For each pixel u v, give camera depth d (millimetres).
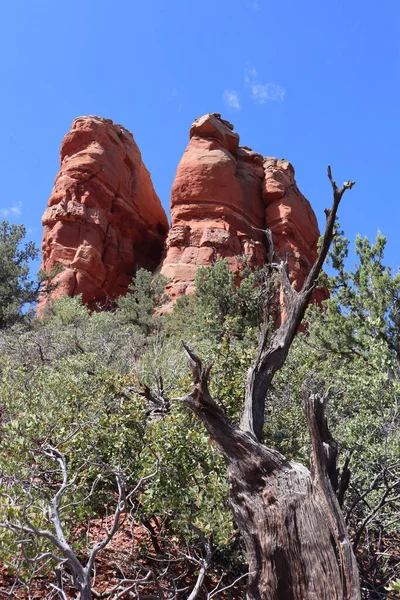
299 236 43938
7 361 7629
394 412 5602
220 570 4215
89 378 5695
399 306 10680
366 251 11703
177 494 4004
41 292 27609
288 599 3180
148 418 5395
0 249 25172
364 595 3807
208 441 4238
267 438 5270
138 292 30859
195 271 39156
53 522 2932
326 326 11141
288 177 47406
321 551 3135
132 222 46562
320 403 3479
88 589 2658
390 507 4617
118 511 3121
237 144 48438
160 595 3527
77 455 4359
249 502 3480
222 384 5180
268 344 4777
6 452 4098
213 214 42812
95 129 47125
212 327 7074
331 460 3416
